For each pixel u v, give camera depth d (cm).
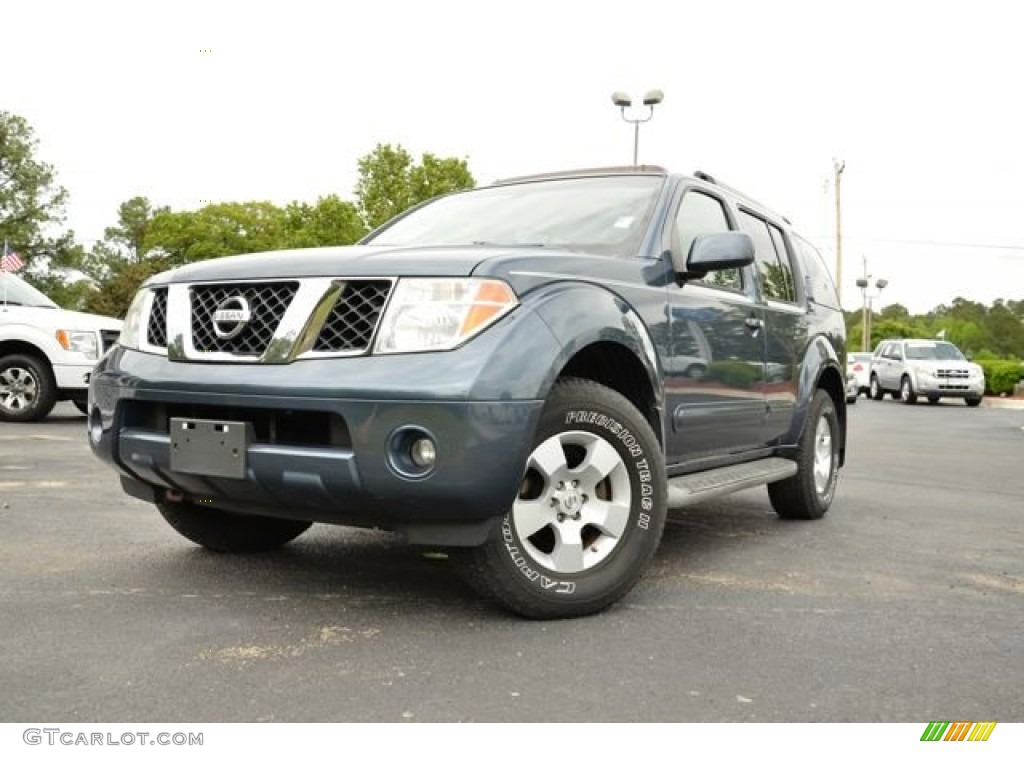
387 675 263
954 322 7819
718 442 439
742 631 315
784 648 298
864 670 279
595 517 333
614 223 409
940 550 470
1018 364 2909
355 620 315
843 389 599
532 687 257
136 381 331
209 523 396
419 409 283
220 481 313
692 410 403
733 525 538
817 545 478
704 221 455
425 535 298
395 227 472
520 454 292
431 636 300
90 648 280
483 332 294
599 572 330
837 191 4222
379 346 294
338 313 304
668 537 494
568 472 326
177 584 357
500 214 444
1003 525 553
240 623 309
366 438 286
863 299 5456
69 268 6625
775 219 562
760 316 477
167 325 334
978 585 393
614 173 457
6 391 1025
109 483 598
